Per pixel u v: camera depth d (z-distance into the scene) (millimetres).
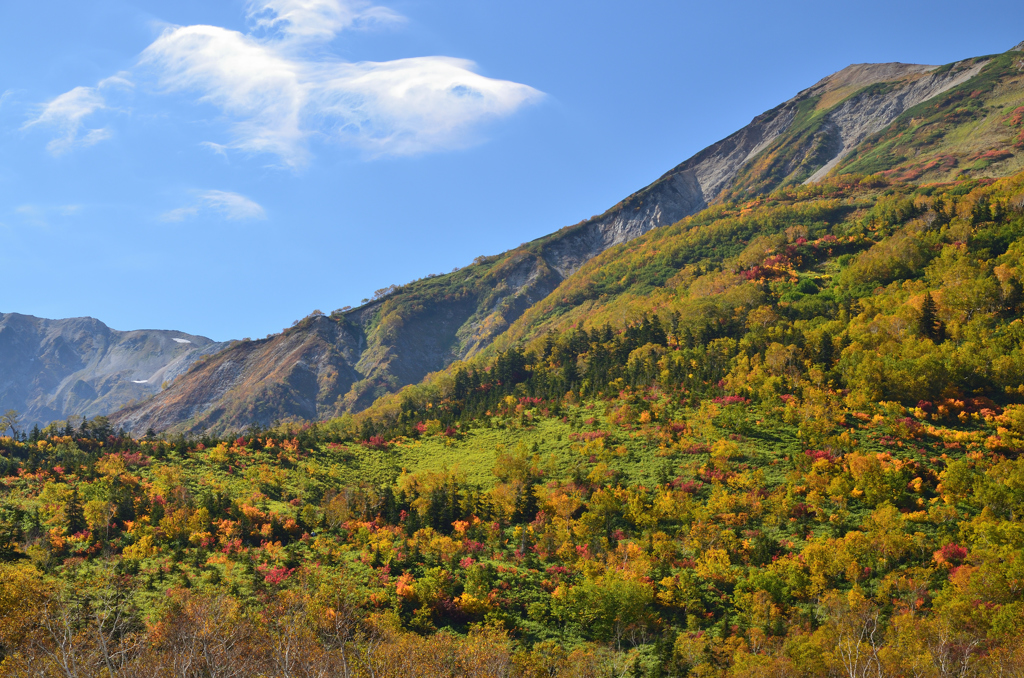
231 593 79812
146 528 97438
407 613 79375
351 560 93000
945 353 128500
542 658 71062
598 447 123812
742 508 96562
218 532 99375
